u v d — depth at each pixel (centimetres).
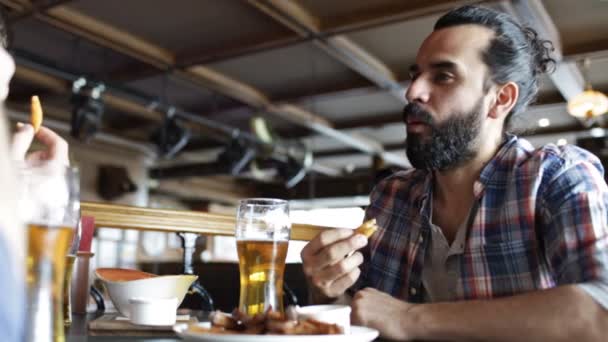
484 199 137
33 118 107
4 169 44
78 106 558
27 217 69
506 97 144
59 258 72
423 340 101
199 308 204
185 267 176
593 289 98
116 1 421
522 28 149
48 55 528
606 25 421
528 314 96
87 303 145
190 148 903
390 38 461
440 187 148
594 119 632
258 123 682
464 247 137
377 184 168
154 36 479
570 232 116
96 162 845
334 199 1051
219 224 182
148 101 586
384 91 587
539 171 131
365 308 105
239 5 421
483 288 133
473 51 140
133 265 878
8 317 40
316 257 124
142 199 916
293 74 565
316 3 412
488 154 143
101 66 552
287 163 808
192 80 558
